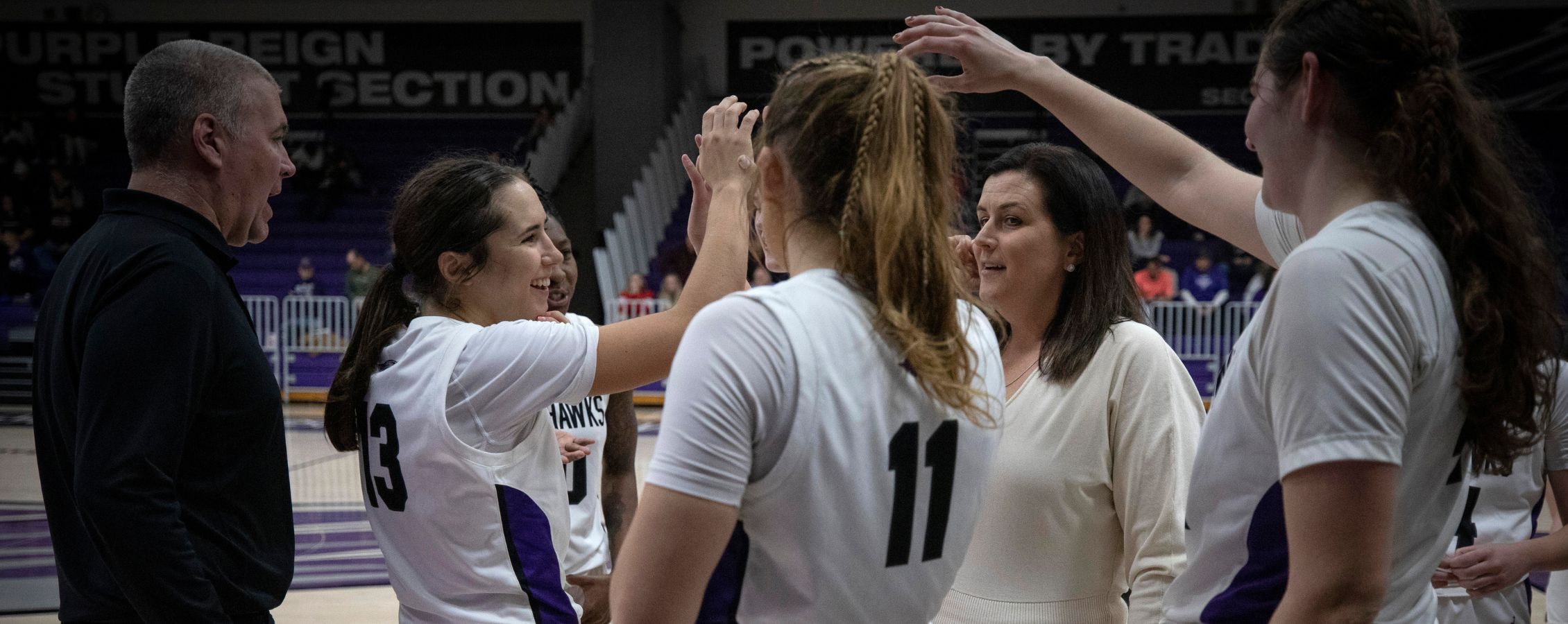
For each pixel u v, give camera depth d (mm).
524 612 1754
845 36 18578
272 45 19156
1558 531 2391
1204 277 12641
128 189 1800
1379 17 1192
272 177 1916
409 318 1941
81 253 1761
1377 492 1103
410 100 19203
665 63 17016
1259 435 1285
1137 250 13062
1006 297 2055
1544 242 1259
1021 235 2004
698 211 1917
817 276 1234
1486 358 1174
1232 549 1327
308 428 10711
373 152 18609
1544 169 1362
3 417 11617
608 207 16359
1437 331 1160
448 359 1740
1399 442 1120
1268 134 1308
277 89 1942
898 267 1198
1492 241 1180
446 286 1911
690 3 18750
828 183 1251
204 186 1830
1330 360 1113
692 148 17797
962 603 1974
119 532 1568
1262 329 1209
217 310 1732
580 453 2256
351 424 1902
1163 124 1858
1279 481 1267
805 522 1184
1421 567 1287
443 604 1771
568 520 1926
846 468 1182
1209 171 1809
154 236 1714
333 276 15547
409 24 19109
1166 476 1834
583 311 16047
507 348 1723
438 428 1720
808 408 1153
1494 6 17062
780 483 1171
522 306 1928
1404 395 1125
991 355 1366
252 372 1794
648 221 15172
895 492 1229
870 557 1227
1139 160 1861
